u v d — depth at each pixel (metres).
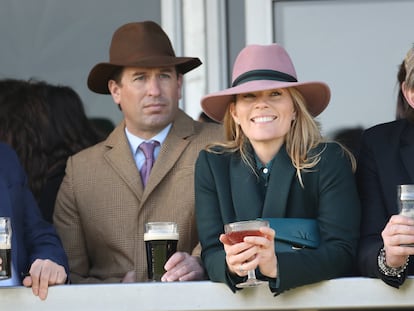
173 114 16.44
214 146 13.98
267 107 13.48
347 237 13.06
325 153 13.45
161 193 15.93
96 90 17.12
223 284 12.65
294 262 12.43
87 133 18.27
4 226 12.80
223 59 19.00
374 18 18.70
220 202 13.48
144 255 15.73
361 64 18.70
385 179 13.80
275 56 13.93
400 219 12.02
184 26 19.12
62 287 12.88
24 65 19.42
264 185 13.56
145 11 19.30
